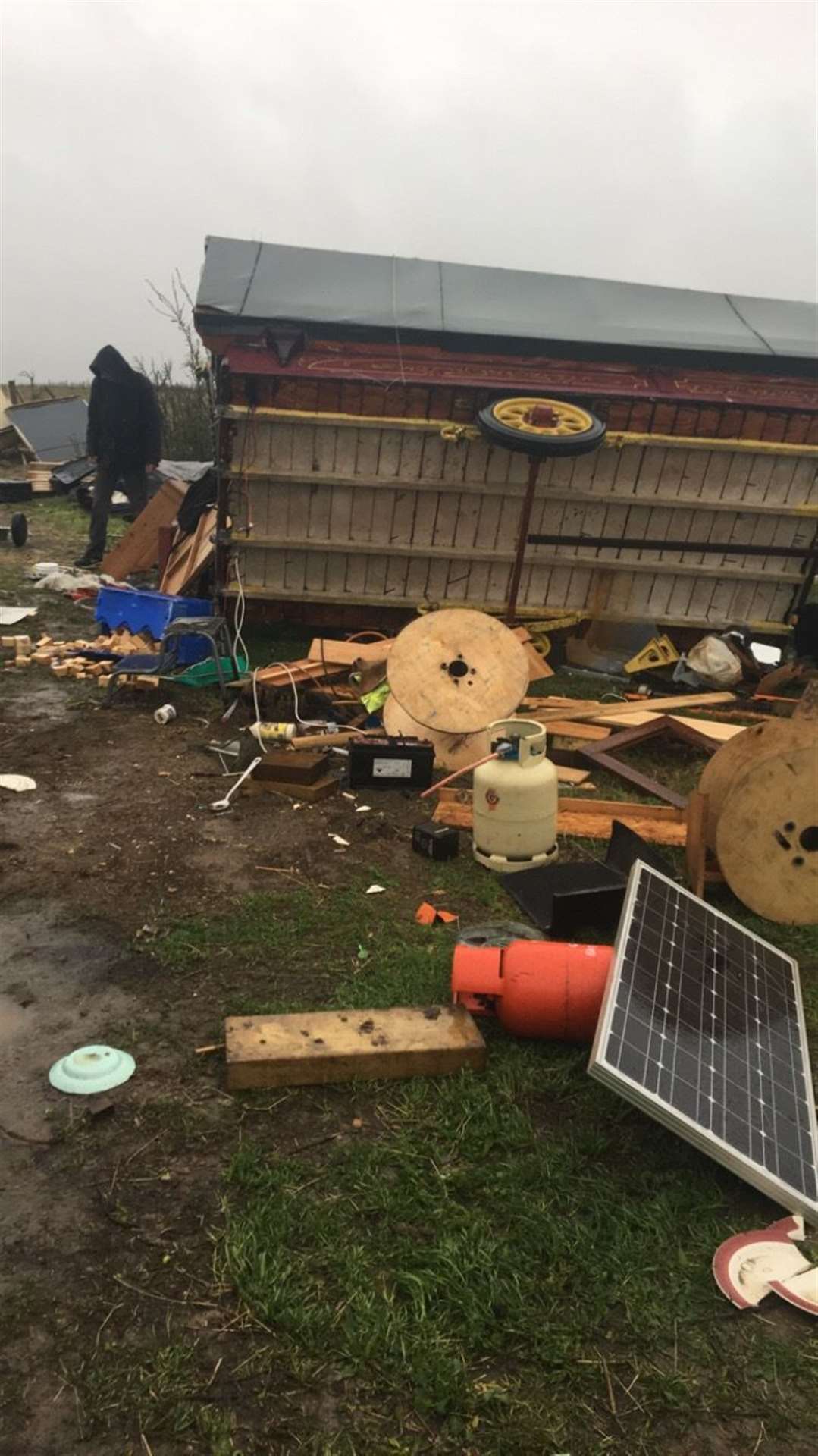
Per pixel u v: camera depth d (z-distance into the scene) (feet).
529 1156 9.08
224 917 13.17
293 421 26.37
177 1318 7.29
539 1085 10.11
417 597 28.86
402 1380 6.89
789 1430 6.71
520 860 15.23
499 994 10.73
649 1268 7.90
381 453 27.09
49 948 12.22
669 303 30.30
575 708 23.06
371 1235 8.09
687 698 24.68
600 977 10.49
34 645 25.91
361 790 18.29
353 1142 9.15
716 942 11.35
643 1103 8.43
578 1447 6.51
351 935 12.88
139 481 38.32
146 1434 6.47
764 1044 10.10
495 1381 6.93
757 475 27.89
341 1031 10.32
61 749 19.21
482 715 19.07
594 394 26.61
